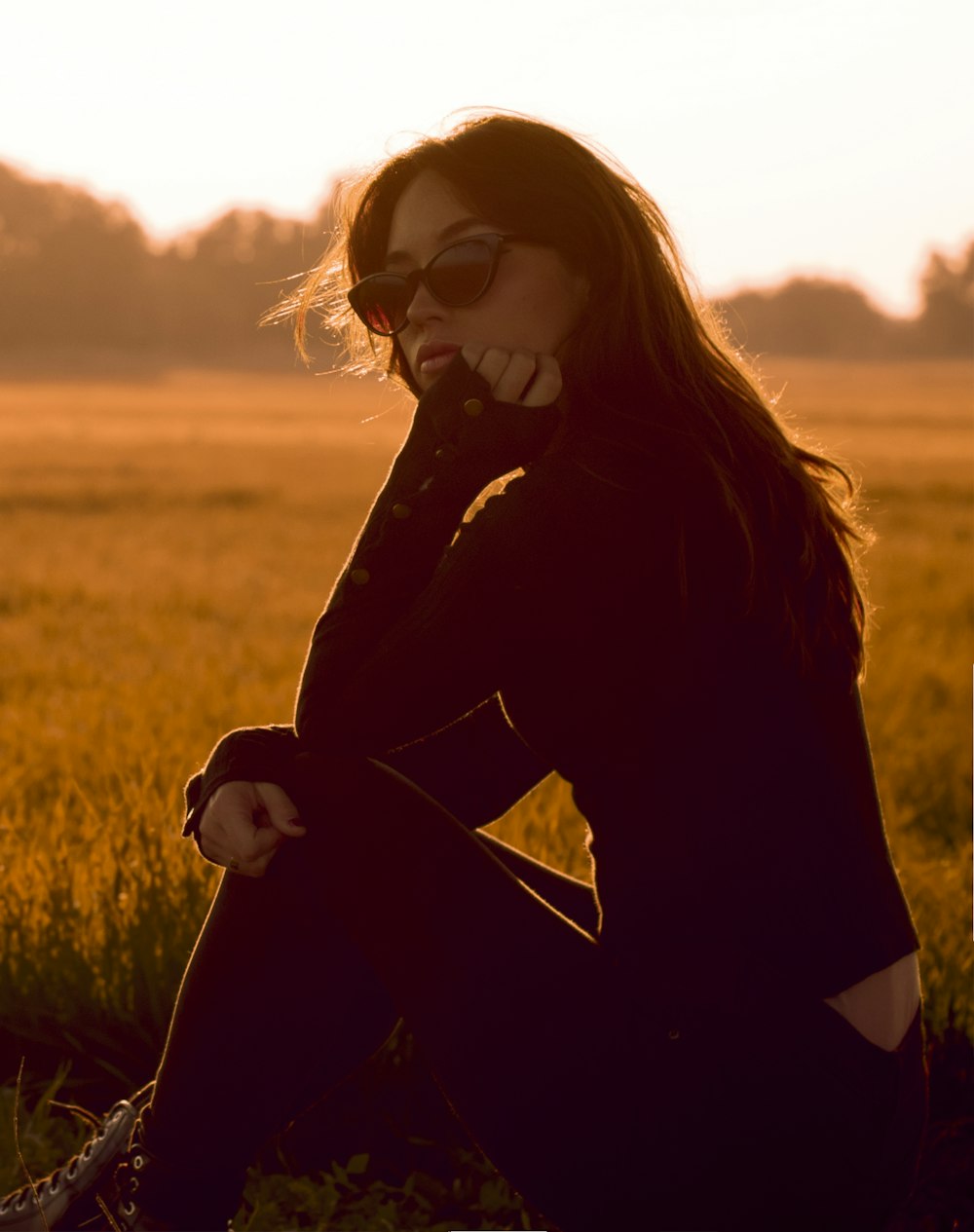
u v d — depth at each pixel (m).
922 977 3.24
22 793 4.89
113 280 170.38
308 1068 1.90
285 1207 2.56
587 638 1.68
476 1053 1.69
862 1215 1.68
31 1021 3.06
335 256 2.09
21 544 16.11
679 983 1.65
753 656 1.69
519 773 2.12
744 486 1.72
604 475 1.68
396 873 1.74
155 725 6.25
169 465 30.30
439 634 1.68
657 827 1.67
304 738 1.77
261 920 1.85
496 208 1.83
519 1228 2.55
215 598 11.93
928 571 13.58
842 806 1.68
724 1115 1.64
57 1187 1.96
